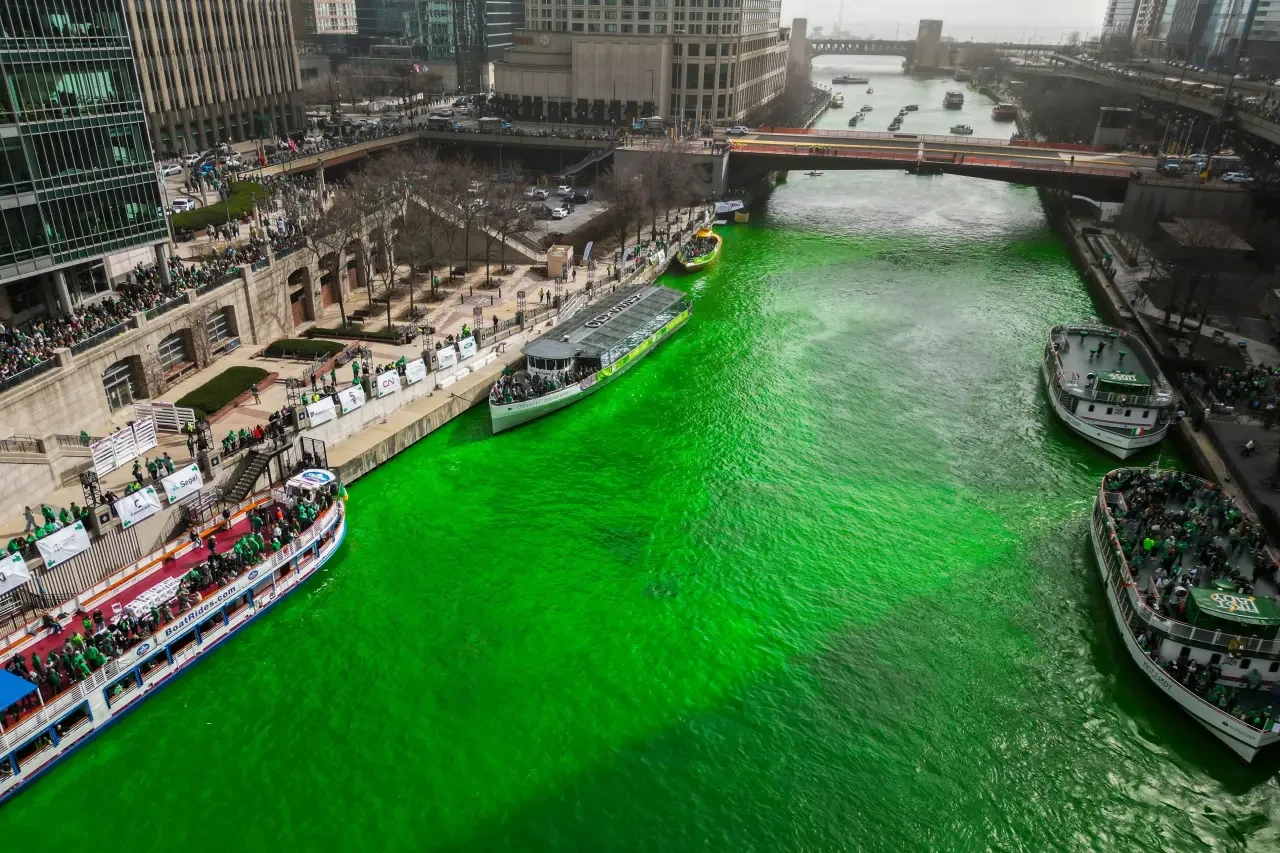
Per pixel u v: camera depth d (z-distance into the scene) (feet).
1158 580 182.80
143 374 231.30
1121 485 220.02
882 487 240.32
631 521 222.48
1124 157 562.25
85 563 174.40
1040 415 283.38
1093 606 196.85
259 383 248.73
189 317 247.91
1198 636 166.61
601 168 579.89
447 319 321.11
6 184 201.36
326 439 232.12
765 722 163.63
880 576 204.54
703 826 143.13
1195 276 324.80
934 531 221.46
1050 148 590.55
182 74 521.65
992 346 341.21
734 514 226.58
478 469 244.63
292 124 630.74
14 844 136.77
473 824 142.20
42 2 200.64
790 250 473.67
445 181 402.93
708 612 191.21
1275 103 563.48
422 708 164.14
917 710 167.73
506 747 156.46
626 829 142.31
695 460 252.83
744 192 565.12
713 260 445.37
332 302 332.39
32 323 219.82
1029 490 240.53
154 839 138.41
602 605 192.24
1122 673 178.50
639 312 326.85
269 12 590.14
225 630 175.83
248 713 162.09
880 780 152.87
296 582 191.42
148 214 240.12
